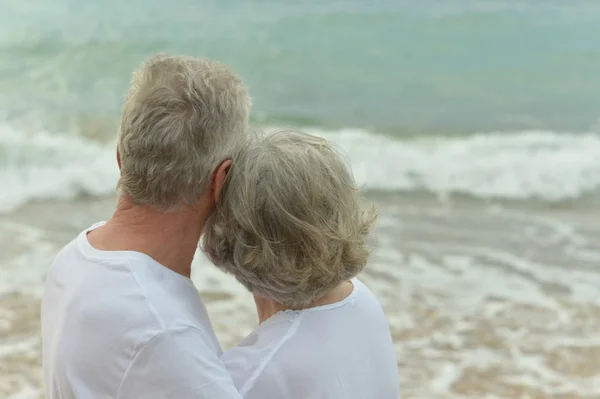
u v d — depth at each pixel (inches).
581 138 386.0
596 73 563.8
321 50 600.7
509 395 144.9
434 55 603.2
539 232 249.0
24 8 662.5
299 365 53.1
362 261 56.9
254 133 57.4
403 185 304.3
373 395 57.2
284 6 708.7
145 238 54.4
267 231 53.7
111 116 408.2
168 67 53.2
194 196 53.9
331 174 54.8
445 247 231.5
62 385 51.6
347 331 56.7
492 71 570.3
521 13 699.4
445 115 462.3
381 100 494.6
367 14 688.4
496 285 201.5
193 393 49.1
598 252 228.8
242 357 53.4
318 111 466.0
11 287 188.2
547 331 174.1
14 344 159.2
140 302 50.5
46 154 323.6
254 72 544.1
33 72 502.6
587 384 149.6
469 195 294.8
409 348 164.4
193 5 703.1
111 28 619.8
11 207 258.7
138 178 52.8
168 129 51.2
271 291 55.4
